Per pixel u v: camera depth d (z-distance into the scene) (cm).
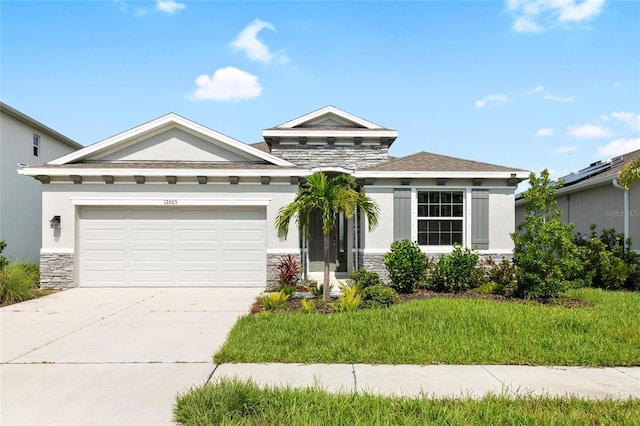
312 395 433
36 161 1711
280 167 1279
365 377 509
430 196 1299
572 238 980
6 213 1514
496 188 1293
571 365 557
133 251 1253
